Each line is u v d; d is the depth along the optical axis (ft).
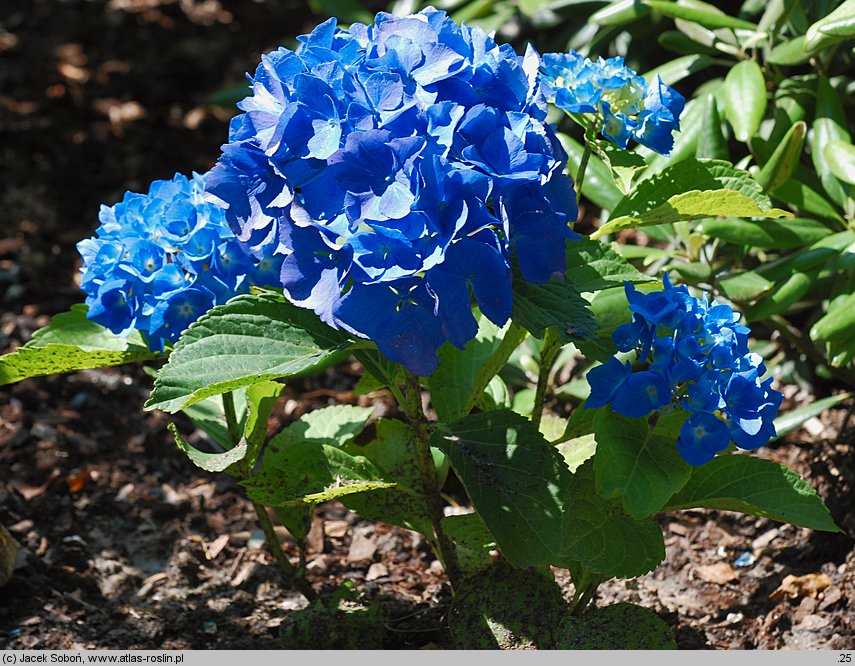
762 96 5.36
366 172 4.45
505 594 4.90
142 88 8.70
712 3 6.24
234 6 9.72
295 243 4.52
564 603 4.90
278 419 5.99
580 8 6.06
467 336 4.44
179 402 4.55
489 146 4.48
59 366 4.80
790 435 5.74
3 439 5.82
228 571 5.44
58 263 6.94
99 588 5.33
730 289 5.33
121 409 6.02
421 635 5.16
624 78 4.71
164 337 4.75
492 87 4.57
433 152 4.42
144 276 4.74
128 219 4.82
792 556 5.41
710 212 4.74
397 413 5.94
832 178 5.41
